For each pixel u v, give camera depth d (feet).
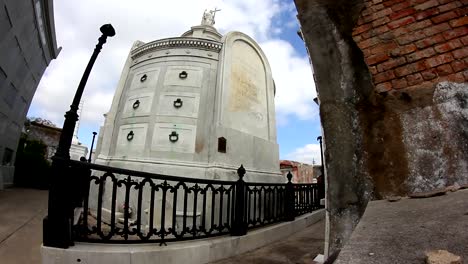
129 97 26.40
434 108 6.94
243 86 27.43
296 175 71.72
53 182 8.54
